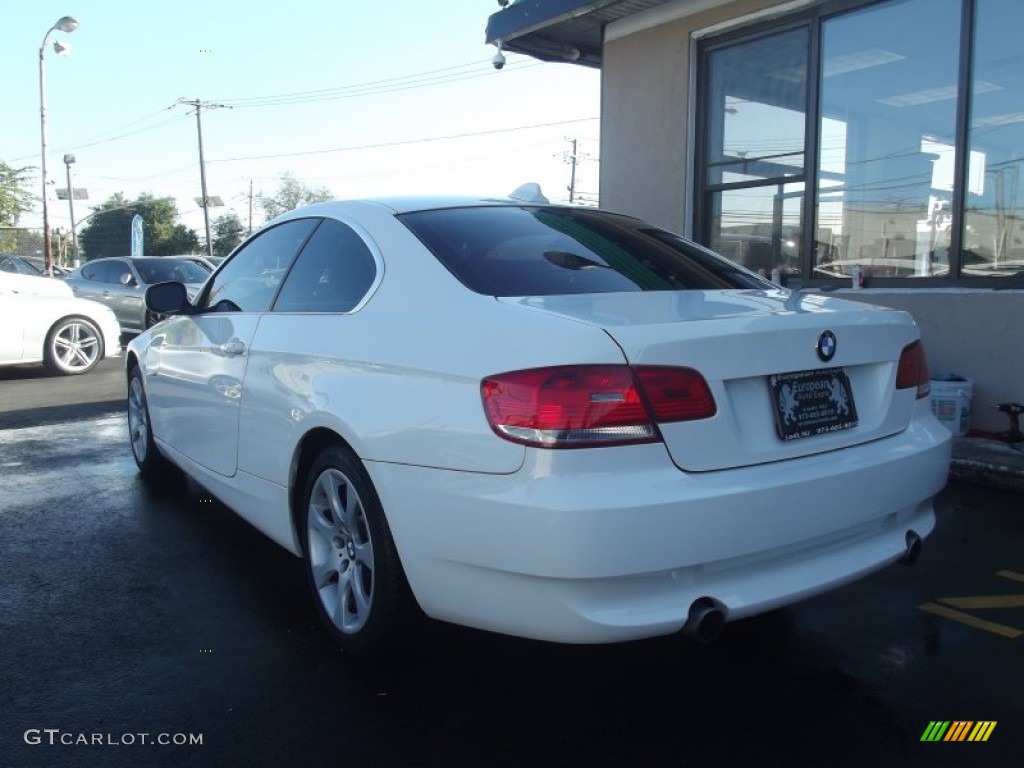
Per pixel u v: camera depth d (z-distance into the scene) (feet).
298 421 10.68
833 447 9.22
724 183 26.89
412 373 9.12
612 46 29.27
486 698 9.65
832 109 24.00
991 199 20.86
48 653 10.70
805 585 8.70
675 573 8.04
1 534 15.25
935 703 9.55
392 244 10.68
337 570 10.61
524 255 10.46
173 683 9.95
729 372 8.41
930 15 21.61
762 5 24.76
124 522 15.96
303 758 8.51
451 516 8.44
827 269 24.59
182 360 15.05
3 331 34.88
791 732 8.98
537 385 7.95
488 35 29.30
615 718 9.26
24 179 127.54
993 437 20.15
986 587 12.79
